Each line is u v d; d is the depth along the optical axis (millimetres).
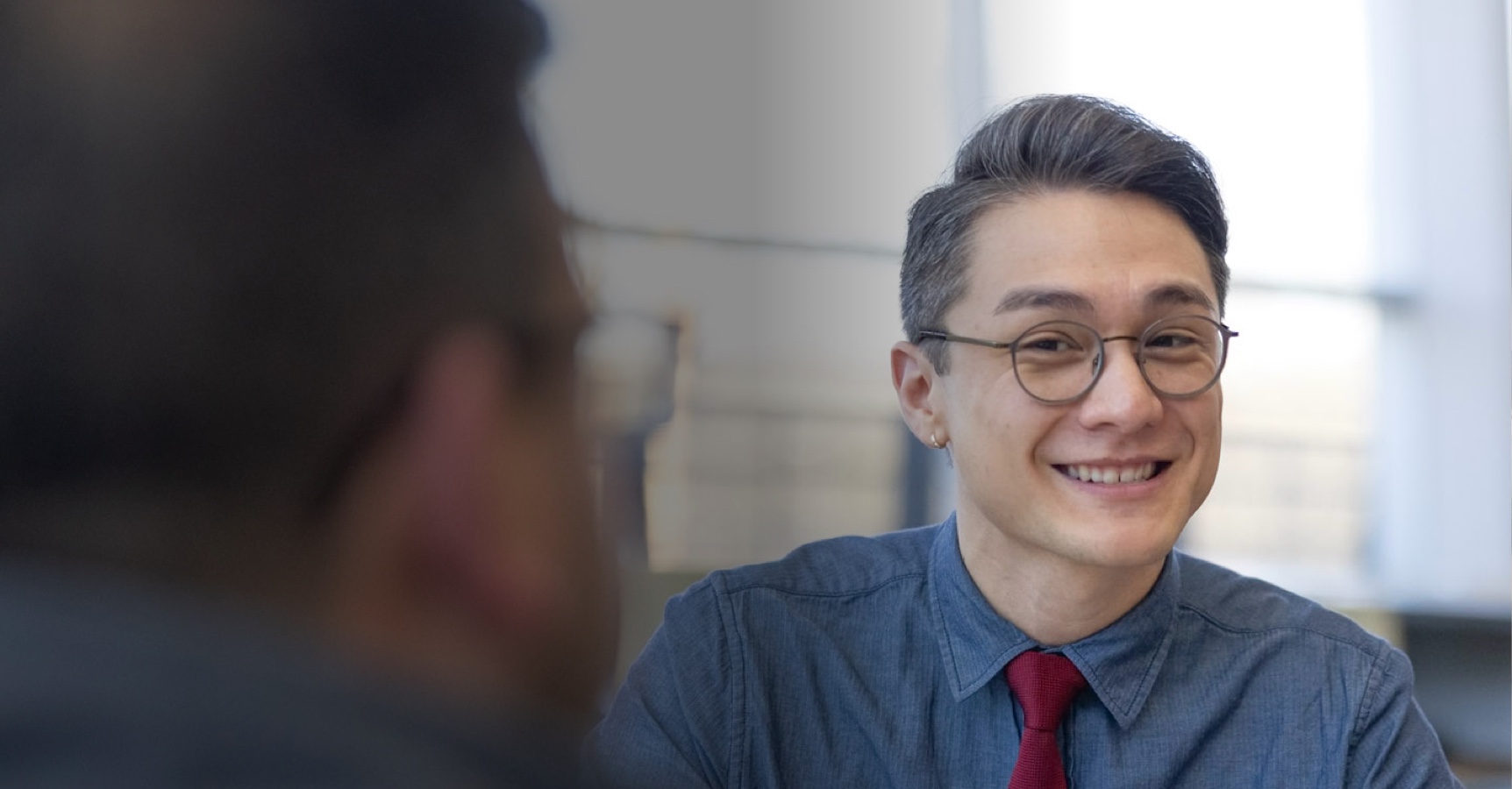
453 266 251
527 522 258
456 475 250
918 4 4875
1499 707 4547
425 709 243
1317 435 5488
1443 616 4805
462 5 258
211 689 232
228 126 234
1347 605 4879
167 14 235
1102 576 1155
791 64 4414
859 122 4715
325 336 239
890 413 4809
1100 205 1134
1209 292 1167
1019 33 5055
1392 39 5492
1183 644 1243
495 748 247
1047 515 1128
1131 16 5266
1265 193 5453
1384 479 5438
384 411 245
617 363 287
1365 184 5496
